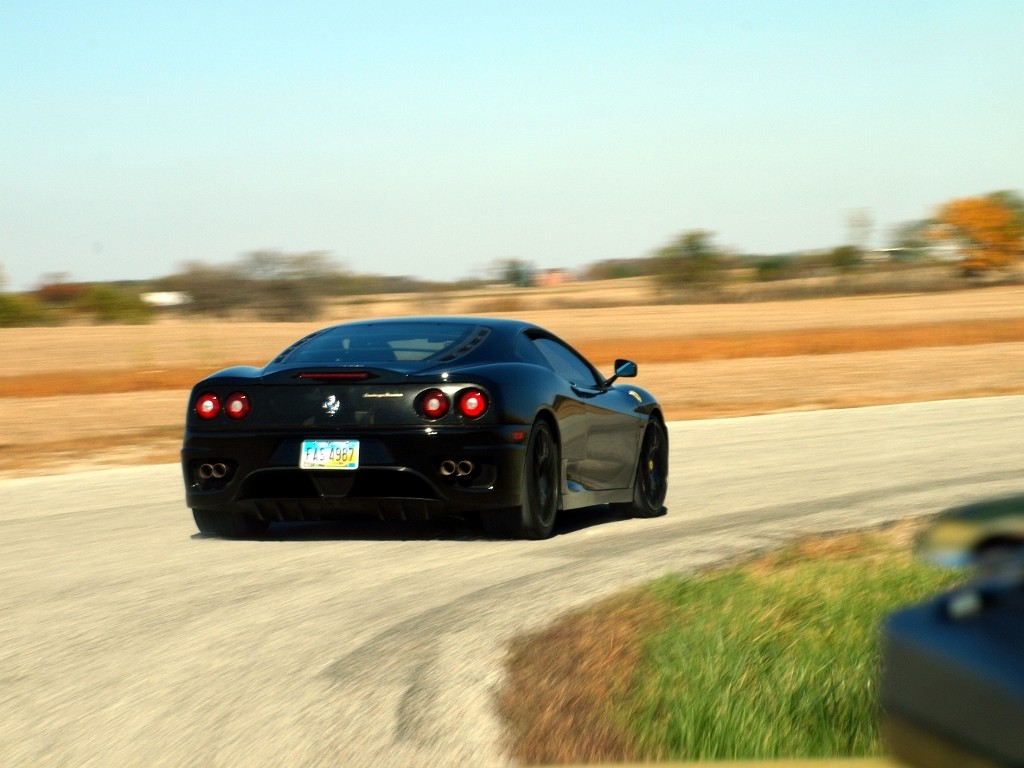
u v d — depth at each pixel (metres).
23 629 7.99
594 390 12.78
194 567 10.21
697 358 57.84
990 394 33.97
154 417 31.75
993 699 1.86
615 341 76.75
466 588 9.06
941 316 107.88
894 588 7.77
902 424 24.72
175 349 78.06
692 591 7.90
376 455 10.70
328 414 10.81
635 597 8.05
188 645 7.45
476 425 10.65
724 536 11.40
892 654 2.10
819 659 5.84
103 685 6.57
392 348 11.52
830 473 16.89
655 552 10.48
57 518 13.56
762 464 18.28
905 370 45.34
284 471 10.86
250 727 5.77
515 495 10.78
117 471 18.80
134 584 9.48
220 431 11.12
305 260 154.12
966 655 1.93
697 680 5.68
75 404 36.88
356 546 11.16
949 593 2.12
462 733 5.58
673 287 190.00
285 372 10.98
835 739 5.16
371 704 6.09
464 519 11.43
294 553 10.83
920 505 13.38
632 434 13.16
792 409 30.67
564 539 11.47
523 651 6.97
